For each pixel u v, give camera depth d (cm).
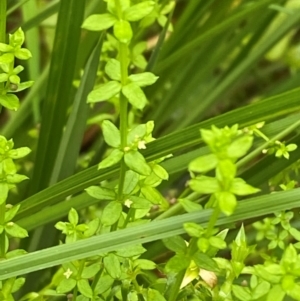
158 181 32
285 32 50
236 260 32
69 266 32
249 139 26
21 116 47
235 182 27
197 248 29
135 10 28
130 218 32
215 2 52
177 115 67
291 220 44
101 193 31
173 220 29
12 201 44
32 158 47
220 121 32
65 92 40
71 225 31
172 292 30
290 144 34
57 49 39
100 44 38
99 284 31
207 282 32
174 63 48
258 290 30
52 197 34
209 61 54
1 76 31
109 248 29
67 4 38
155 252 38
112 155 30
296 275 28
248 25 53
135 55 42
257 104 32
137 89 28
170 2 48
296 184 39
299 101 32
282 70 73
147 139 32
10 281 32
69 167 40
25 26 43
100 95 28
